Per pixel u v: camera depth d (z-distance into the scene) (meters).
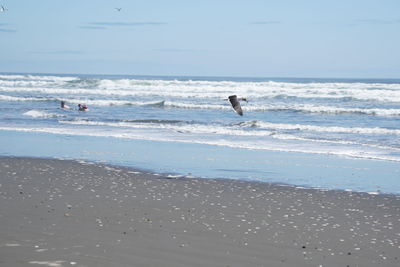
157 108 68.00
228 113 61.72
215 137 39.81
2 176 23.05
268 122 49.69
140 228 15.59
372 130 43.75
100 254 13.09
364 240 15.05
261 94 89.06
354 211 18.42
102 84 114.06
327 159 30.00
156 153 31.52
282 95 85.94
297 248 14.16
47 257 12.70
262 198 20.20
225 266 12.58
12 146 33.44
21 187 20.78
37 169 25.08
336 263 13.09
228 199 19.91
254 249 13.96
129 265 12.39
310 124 50.69
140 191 20.89
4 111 59.53
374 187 22.62
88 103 73.12
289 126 46.44
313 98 84.88
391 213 18.23
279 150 33.28
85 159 28.73
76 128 44.88
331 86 123.38
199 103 74.69
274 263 12.91
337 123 51.47
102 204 18.42
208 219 16.89
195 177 24.31
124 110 64.31
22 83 115.38
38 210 17.19
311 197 20.53
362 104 74.44
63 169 25.30
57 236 14.41
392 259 13.48
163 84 120.69
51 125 46.94
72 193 20.02
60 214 16.80
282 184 23.05
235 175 24.98
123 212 17.42
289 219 17.16
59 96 86.56
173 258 13.01
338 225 16.58
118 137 39.12
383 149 33.81
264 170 26.45
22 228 15.02
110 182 22.52
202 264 12.65
